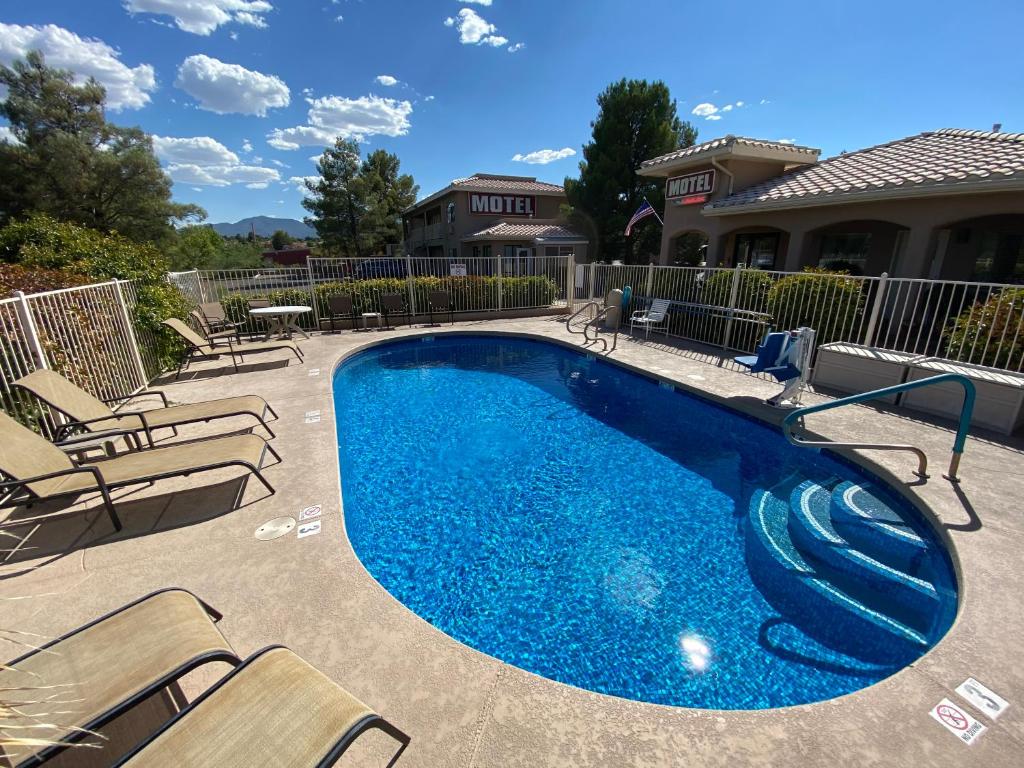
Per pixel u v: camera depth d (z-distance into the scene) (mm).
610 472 4684
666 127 18703
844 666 2504
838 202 8562
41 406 4141
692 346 8742
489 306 13062
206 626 1733
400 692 1847
